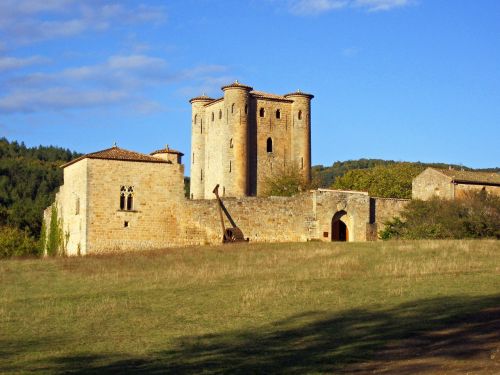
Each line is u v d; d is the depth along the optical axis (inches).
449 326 1005.2
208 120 4072.3
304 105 4015.8
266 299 1290.6
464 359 808.3
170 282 1544.0
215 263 1875.0
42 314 1217.4
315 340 975.6
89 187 2421.3
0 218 4023.1
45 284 1631.4
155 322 1132.5
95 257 2171.5
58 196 2738.7
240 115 3818.9
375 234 2790.4
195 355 916.6
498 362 781.9
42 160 7130.9
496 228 2513.5
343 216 2778.1
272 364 850.8
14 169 6141.7
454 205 2640.3
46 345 991.0
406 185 4097.0
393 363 822.5
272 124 3959.2
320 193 2719.0
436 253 1846.7
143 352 940.6
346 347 922.7
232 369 833.5
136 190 2476.6
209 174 4042.8
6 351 955.3
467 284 1359.5
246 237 2610.7
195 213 2541.8
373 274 1536.7
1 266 1991.9
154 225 2488.9
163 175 2513.5
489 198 2709.2
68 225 2598.4
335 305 1214.9
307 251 2069.4
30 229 3996.1
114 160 2454.5
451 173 3243.1
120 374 826.2
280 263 1803.6
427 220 2615.7
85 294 1438.2
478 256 1774.1
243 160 3809.1
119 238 2443.4
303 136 3998.5
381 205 2832.2
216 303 1274.6
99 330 1085.1
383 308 1168.8
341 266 1678.2
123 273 1740.9
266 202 2645.2
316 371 807.1
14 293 1499.8
